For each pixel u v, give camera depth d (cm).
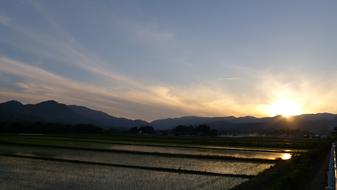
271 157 5447
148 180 3134
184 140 10444
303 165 3216
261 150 6938
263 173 3114
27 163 4156
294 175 2345
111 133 16825
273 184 2352
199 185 2928
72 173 3456
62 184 2872
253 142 9688
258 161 4834
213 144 8600
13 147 6431
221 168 4028
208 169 3919
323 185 2406
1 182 2923
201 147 7512
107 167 3956
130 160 4700
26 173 3416
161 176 3375
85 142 8381
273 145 8350
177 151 6322
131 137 12044
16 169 3669
